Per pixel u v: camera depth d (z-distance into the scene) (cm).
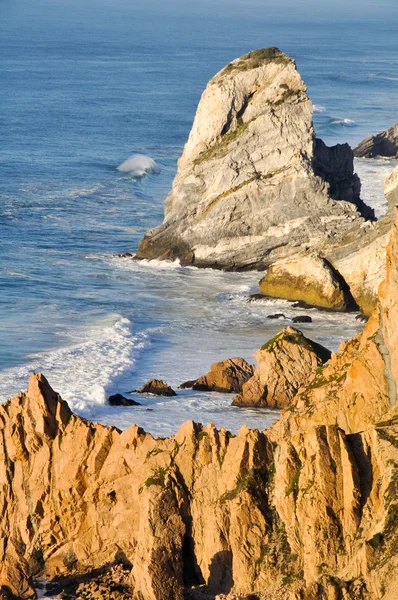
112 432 9900
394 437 8338
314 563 8206
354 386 9631
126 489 9638
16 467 10175
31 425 10125
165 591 8738
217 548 8762
